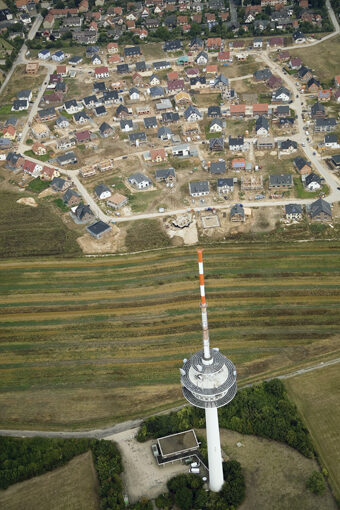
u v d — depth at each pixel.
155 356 130.62
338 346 128.62
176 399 120.12
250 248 159.12
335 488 100.38
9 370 130.38
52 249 166.12
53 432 115.25
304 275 148.62
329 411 113.56
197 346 132.00
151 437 111.94
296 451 107.00
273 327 135.12
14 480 105.38
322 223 164.75
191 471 105.25
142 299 146.50
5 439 112.88
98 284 152.50
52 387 125.44
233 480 101.56
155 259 158.88
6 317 145.00
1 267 161.50
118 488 102.06
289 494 100.00
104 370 128.38
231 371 91.81
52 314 144.50
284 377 122.06
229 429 112.12
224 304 142.62
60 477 105.88
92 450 109.50
